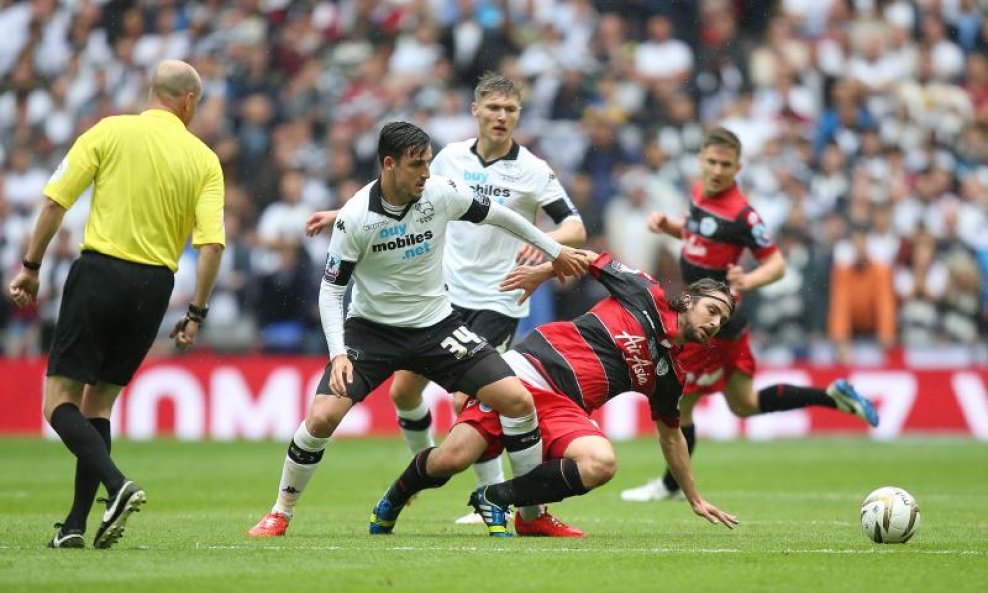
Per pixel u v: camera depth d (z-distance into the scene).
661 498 35.62
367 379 24.28
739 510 32.38
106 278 21.05
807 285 62.19
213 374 61.50
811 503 34.50
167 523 27.61
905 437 60.78
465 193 23.95
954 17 78.38
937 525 27.52
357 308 24.36
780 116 72.69
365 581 18.08
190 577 18.22
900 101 74.69
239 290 63.78
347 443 58.25
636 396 61.53
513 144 29.48
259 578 18.23
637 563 20.16
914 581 18.47
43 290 66.12
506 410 23.73
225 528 26.28
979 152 73.56
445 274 29.86
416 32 75.88
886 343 62.12
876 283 62.03
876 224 65.44
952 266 65.06
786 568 19.67
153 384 61.84
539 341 24.52
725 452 53.81
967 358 63.03
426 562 20.08
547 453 23.86
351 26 76.81
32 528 25.92
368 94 72.88
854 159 71.12
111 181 21.31
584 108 71.56
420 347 24.14
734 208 33.72
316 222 26.45
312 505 33.47
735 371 35.06
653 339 23.72
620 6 75.75
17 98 78.56
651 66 73.69
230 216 67.94
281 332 63.31
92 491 21.55
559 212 29.52
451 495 37.44
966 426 60.75
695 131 71.69
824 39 76.12
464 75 75.12
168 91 22.20
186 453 52.78
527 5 75.94
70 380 21.09
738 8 76.50
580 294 59.59
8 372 63.25
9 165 74.88
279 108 72.56
